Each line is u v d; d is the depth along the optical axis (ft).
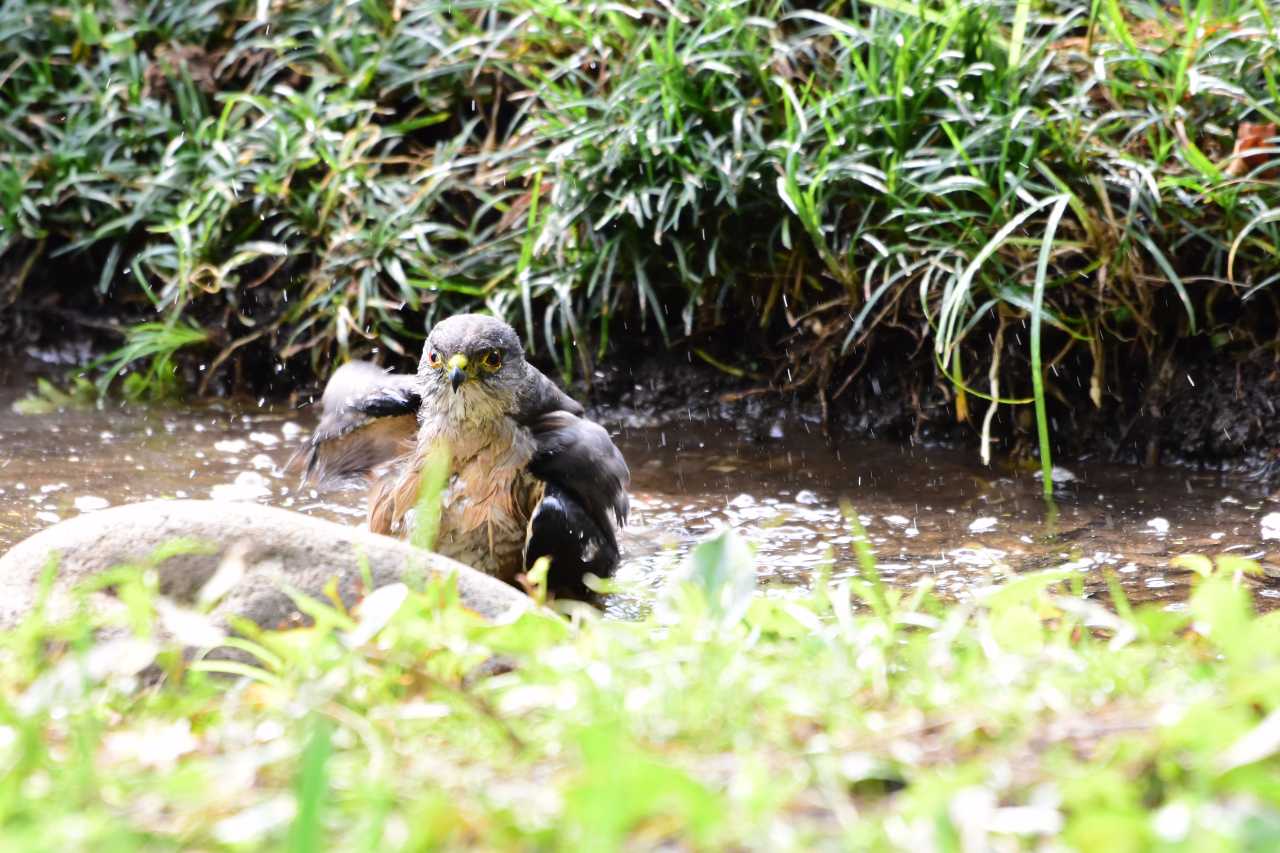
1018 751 11.92
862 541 21.47
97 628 18.69
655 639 17.44
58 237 44.14
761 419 39.34
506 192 40.63
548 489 27.96
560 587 27.78
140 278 41.73
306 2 44.68
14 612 19.15
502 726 13.35
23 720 13.69
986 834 10.29
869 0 37.40
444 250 41.11
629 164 38.58
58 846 10.48
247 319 41.57
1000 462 36.04
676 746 13.01
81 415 39.22
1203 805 10.34
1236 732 11.13
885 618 18.10
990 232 35.86
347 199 40.98
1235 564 19.01
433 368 28.58
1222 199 34.42
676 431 38.81
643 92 38.73
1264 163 35.17
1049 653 16.08
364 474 30.50
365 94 42.70
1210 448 35.58
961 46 37.47
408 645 15.96
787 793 11.31
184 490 33.14
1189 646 17.20
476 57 42.37
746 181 38.11
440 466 22.54
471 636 16.11
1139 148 36.63
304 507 32.50
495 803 11.17
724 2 38.06
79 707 14.88
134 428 38.19
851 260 37.14
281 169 41.32
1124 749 11.48
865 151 36.65
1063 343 36.37
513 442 28.43
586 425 29.01
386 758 12.48
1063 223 35.88
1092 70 37.40
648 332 40.24
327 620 16.26
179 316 42.01
